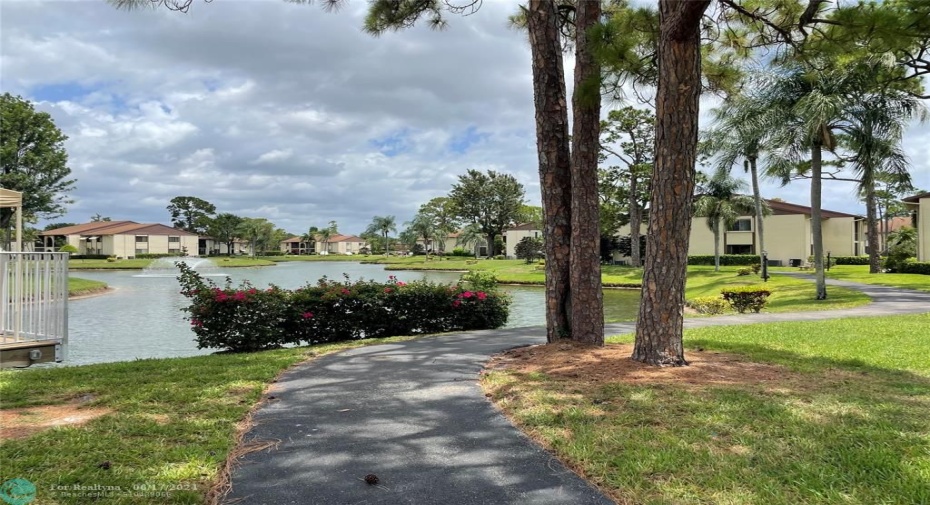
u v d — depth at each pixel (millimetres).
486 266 55031
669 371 5594
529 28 7543
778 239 43531
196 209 102312
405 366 6531
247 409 4645
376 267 65688
